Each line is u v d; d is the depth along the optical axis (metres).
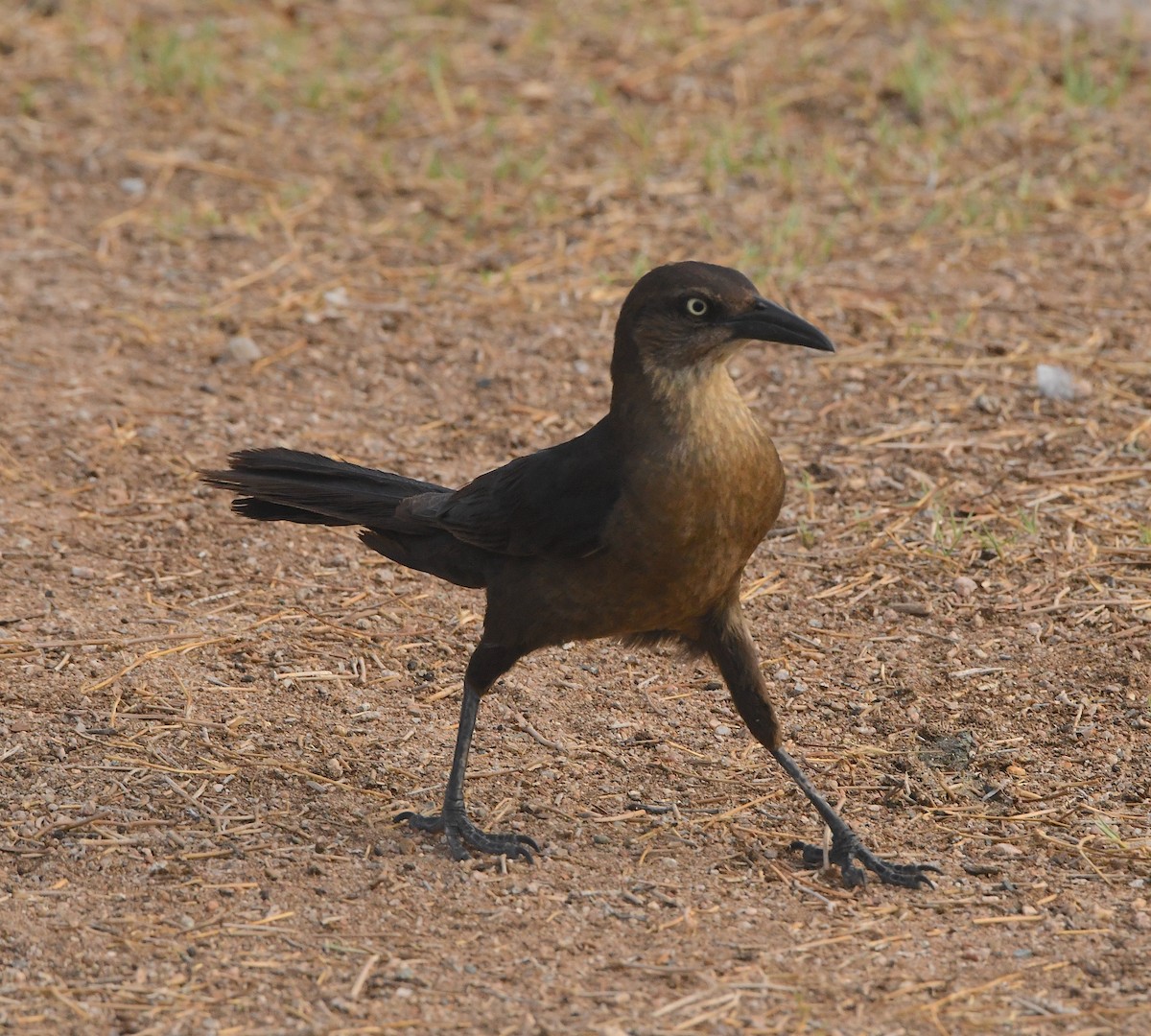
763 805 9.23
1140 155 17.03
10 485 12.40
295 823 8.88
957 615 10.91
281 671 10.40
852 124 17.94
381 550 9.52
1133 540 11.56
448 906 8.15
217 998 7.33
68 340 14.39
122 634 10.64
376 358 14.27
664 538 8.22
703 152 17.44
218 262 15.70
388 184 17.03
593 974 7.52
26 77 18.89
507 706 10.14
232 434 13.17
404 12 20.91
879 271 15.28
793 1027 7.09
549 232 16.16
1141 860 8.49
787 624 10.94
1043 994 7.35
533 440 13.17
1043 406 13.24
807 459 12.80
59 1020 7.18
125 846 8.58
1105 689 10.01
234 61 19.42
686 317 8.20
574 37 20.03
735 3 20.69
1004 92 18.33
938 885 8.38
